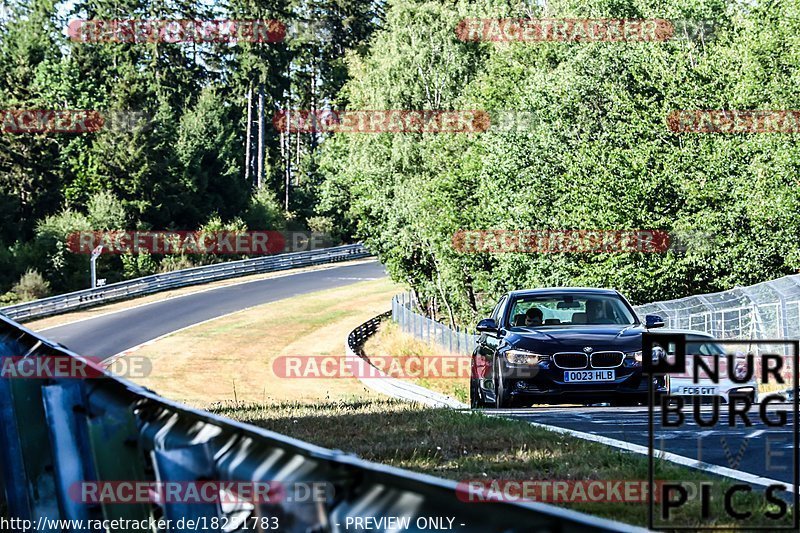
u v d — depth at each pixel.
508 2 101.19
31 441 8.51
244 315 103.38
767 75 69.88
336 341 89.81
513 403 21.81
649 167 68.19
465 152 88.19
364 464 4.25
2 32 167.50
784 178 66.88
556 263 69.56
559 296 24.11
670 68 72.25
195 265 133.38
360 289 126.19
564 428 18.28
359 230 103.38
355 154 104.31
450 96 100.00
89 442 7.42
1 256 118.31
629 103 69.94
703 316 48.81
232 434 5.59
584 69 73.00
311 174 176.88
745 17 75.31
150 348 83.19
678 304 49.97
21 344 9.52
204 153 146.50
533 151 72.06
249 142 181.88
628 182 67.81
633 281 67.88
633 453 14.69
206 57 197.00
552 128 72.19
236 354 81.81
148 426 6.49
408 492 4.04
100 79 157.62
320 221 166.88
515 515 3.51
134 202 132.12
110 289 110.25
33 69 152.00
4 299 111.94
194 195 141.12
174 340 87.31
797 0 70.00
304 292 122.56
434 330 73.75
